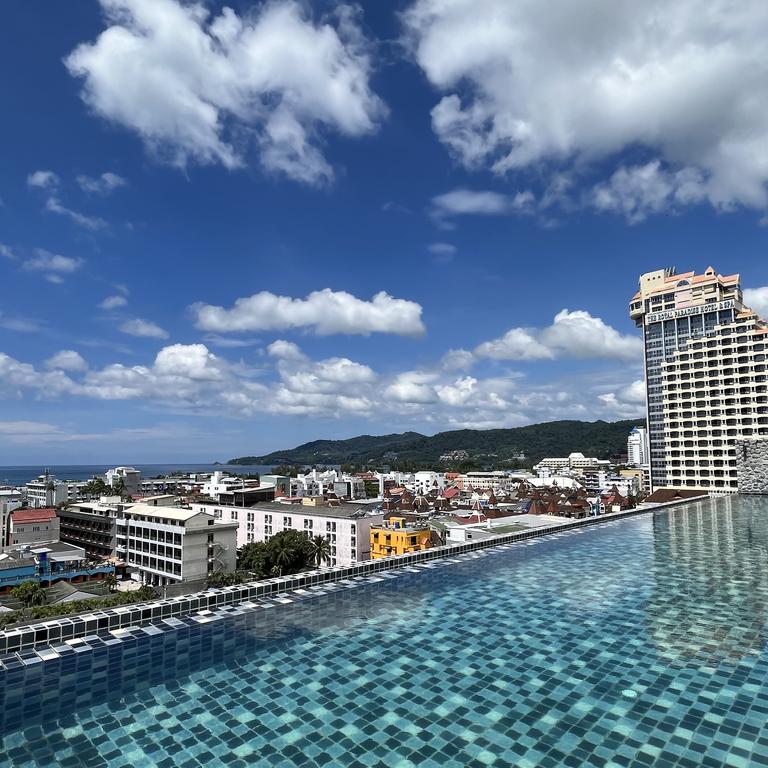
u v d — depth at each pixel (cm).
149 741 678
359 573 1509
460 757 640
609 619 1151
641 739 675
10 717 733
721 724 708
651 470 12012
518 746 662
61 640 995
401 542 6694
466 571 1573
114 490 14725
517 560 1723
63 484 14650
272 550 6431
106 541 7600
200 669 891
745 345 8725
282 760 636
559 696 797
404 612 1195
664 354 11906
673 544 2003
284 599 1275
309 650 977
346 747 663
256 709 761
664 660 926
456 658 942
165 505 8169
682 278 11950
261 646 992
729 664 906
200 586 5925
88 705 768
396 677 869
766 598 1302
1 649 938
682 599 1295
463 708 762
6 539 7719
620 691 811
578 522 2388
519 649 981
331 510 7838
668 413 9369
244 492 8831
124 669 887
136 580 6812
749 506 3234
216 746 667
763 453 3822
